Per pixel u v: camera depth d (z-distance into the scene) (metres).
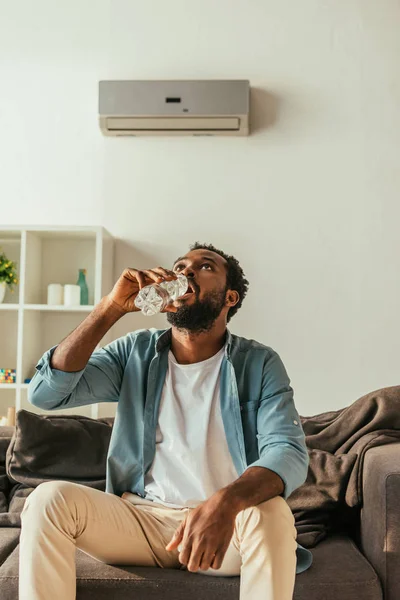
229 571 1.49
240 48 3.34
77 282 3.23
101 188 3.33
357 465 1.97
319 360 3.22
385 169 3.28
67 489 1.38
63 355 1.51
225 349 1.67
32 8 3.40
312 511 1.99
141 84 3.20
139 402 1.65
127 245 3.30
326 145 3.29
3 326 3.32
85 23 3.38
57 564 1.31
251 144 3.31
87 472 2.16
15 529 1.98
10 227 3.07
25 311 3.08
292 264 3.26
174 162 3.32
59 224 3.33
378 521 1.70
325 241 3.26
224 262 1.70
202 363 1.65
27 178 3.35
